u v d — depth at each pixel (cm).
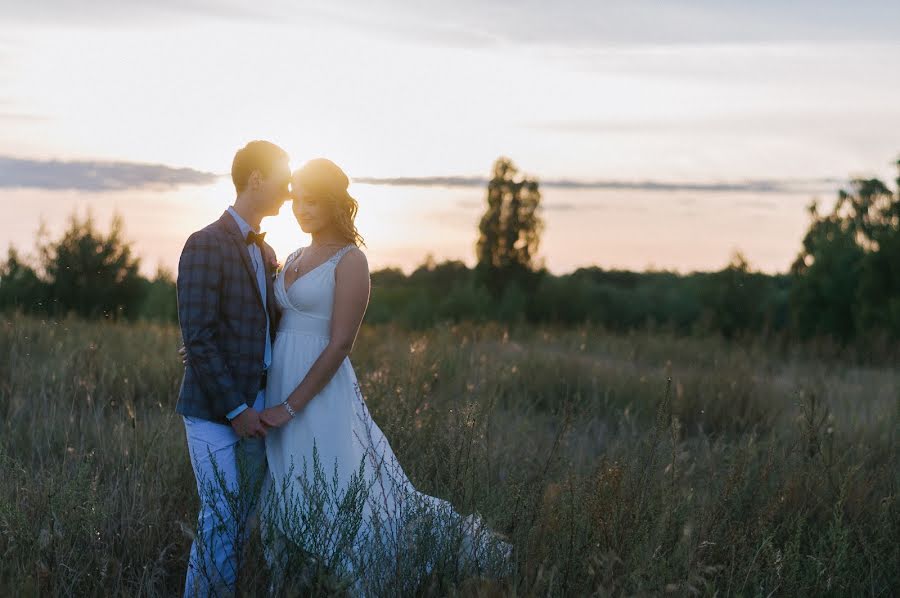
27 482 395
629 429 636
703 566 325
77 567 340
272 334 368
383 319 2461
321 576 315
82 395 599
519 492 368
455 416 429
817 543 383
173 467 440
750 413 700
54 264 1469
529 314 2997
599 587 295
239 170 353
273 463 364
